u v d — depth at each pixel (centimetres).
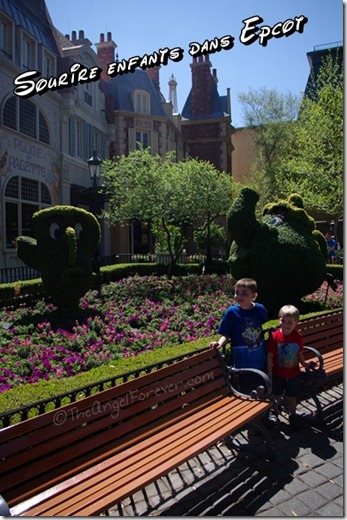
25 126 1689
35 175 1752
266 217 827
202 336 666
